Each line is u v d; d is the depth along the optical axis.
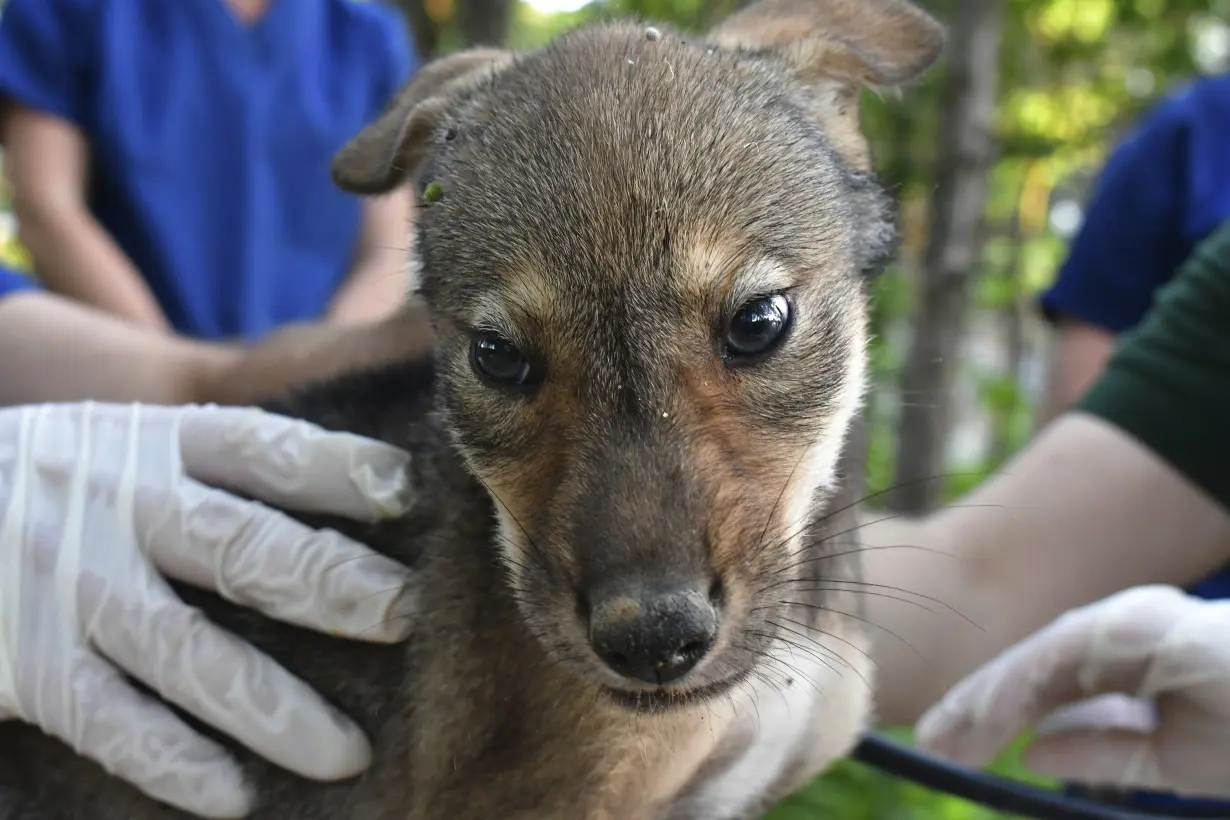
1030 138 1.26
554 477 0.36
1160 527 0.49
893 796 0.75
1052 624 0.46
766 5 0.45
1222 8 1.16
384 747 0.41
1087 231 0.68
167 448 0.42
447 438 0.41
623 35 0.40
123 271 0.62
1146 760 0.45
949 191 0.92
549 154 0.37
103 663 0.41
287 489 0.41
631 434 0.36
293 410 0.45
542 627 0.36
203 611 0.42
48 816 0.43
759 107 0.38
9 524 0.41
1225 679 0.42
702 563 0.35
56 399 0.49
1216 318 0.49
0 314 0.51
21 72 0.63
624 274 0.36
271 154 0.69
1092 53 1.27
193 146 0.67
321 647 0.42
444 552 0.41
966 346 1.18
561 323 0.36
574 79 0.38
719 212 0.36
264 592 0.40
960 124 0.91
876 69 0.42
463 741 0.40
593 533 0.35
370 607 0.40
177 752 0.40
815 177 0.38
